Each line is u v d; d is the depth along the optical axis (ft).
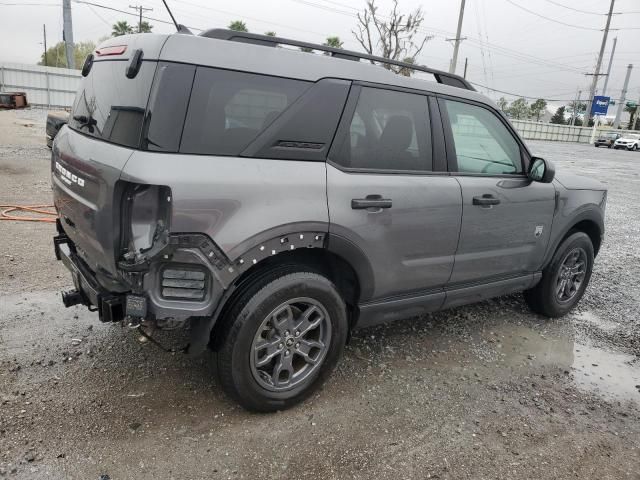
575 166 71.41
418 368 11.98
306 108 9.36
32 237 19.19
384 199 10.23
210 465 8.31
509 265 13.46
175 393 10.12
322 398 10.43
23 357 10.89
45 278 15.29
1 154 38.96
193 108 8.22
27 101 105.19
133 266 8.00
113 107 8.86
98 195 8.40
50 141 28.22
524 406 10.82
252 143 8.79
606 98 182.09
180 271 8.29
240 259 8.54
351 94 9.98
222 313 9.03
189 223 7.98
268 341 9.40
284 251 9.29
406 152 10.94
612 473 8.98
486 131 12.64
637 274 20.84
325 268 10.56
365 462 8.68
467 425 9.96
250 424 9.41
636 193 46.44
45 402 9.48
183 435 8.96
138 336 12.10
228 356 8.94
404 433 9.54
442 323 14.65
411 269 11.15
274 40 9.48
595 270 21.07
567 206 14.43
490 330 14.48
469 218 11.85
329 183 9.52
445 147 11.62
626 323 15.79
